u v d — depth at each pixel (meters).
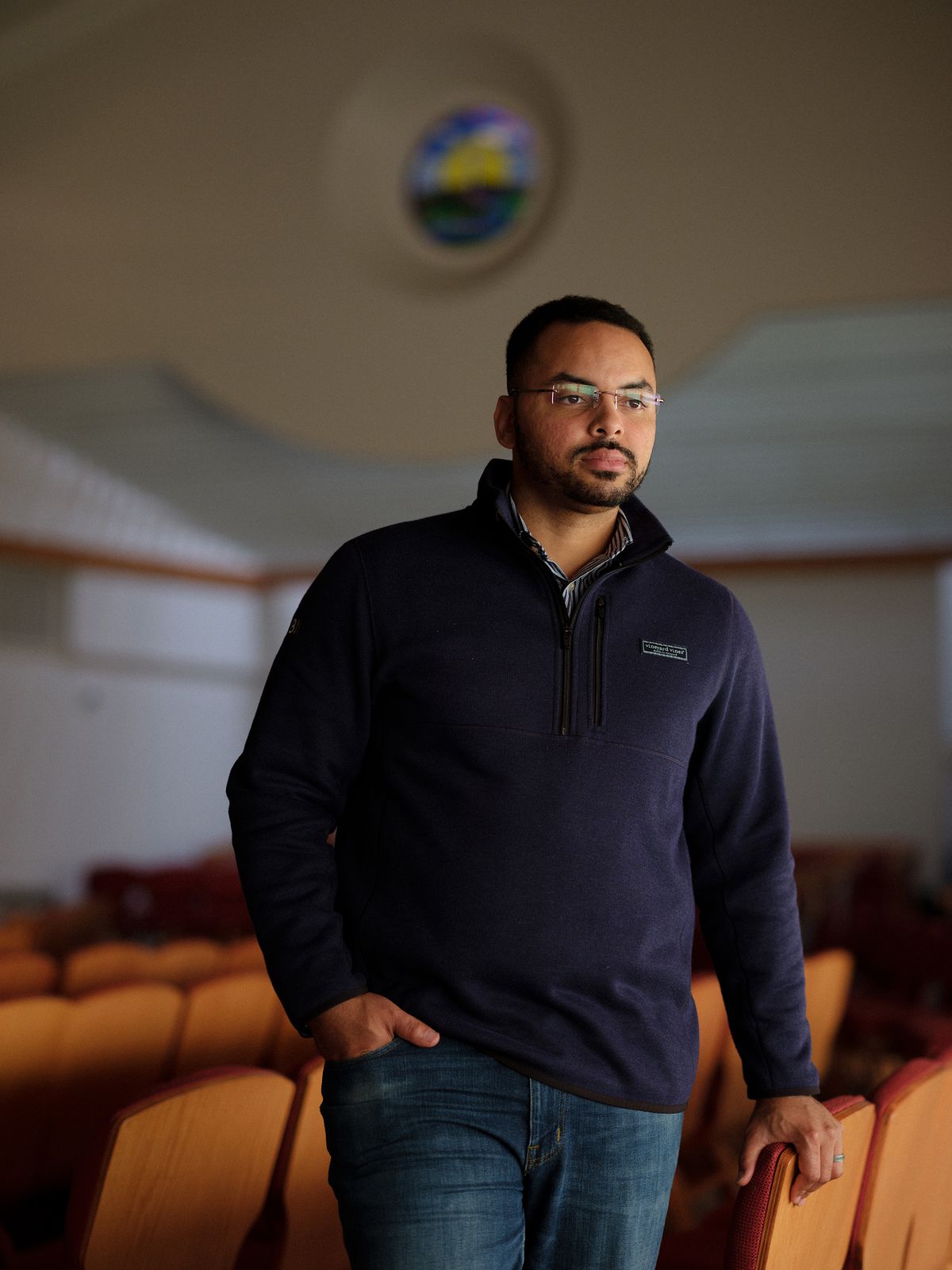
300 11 11.24
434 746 1.48
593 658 1.52
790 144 10.03
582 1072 1.41
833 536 16.09
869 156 9.84
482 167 11.41
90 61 11.52
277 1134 2.03
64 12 11.16
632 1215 1.45
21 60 11.50
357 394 11.38
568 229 10.68
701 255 10.29
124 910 12.09
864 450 12.54
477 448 11.12
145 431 13.14
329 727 1.52
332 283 11.35
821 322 10.34
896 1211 1.95
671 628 1.59
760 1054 1.59
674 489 13.89
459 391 11.15
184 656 16.86
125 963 4.73
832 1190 1.66
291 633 1.58
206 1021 3.33
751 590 16.86
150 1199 1.84
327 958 1.42
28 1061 2.82
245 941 5.32
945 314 10.05
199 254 11.48
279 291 11.43
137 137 11.54
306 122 11.26
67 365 11.67
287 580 17.84
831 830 16.30
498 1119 1.40
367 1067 1.41
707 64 10.23
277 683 1.55
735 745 1.65
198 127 11.44
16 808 14.24
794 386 11.25
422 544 1.56
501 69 11.05
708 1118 3.49
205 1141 1.88
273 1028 3.65
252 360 11.49
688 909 1.55
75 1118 2.97
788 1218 1.53
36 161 11.68
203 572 17.02
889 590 16.36
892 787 16.11
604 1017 1.44
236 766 1.55
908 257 9.77
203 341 11.51
